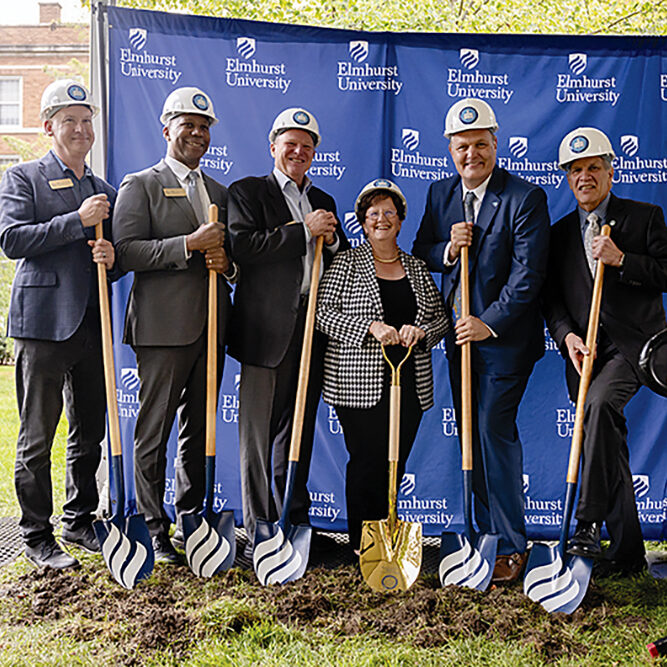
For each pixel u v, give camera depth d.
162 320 3.51
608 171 3.51
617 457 3.45
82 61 15.98
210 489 3.48
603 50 4.07
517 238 3.43
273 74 4.06
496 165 3.78
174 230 3.55
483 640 2.84
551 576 3.20
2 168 14.96
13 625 2.96
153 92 3.99
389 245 3.57
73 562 3.48
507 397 3.46
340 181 4.11
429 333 3.48
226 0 7.82
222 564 3.41
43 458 3.52
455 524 4.18
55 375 3.51
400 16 8.01
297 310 3.57
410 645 2.80
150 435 3.56
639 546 3.53
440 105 4.09
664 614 3.08
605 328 3.47
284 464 3.75
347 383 3.50
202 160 4.05
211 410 3.49
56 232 3.38
